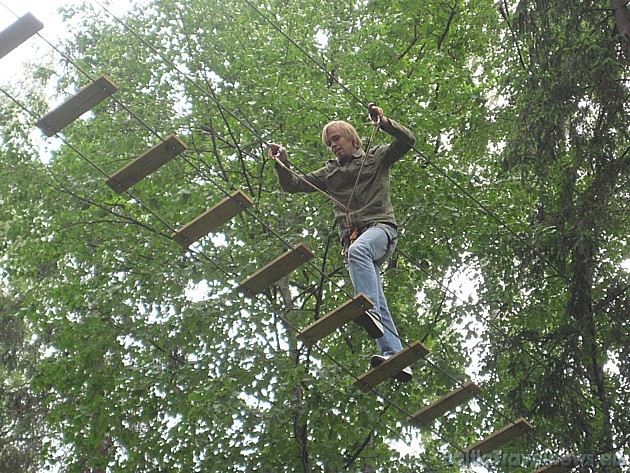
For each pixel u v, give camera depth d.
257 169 13.60
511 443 12.45
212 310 11.84
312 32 14.19
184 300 12.43
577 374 12.57
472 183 13.37
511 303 13.58
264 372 11.66
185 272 12.29
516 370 12.96
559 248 13.00
